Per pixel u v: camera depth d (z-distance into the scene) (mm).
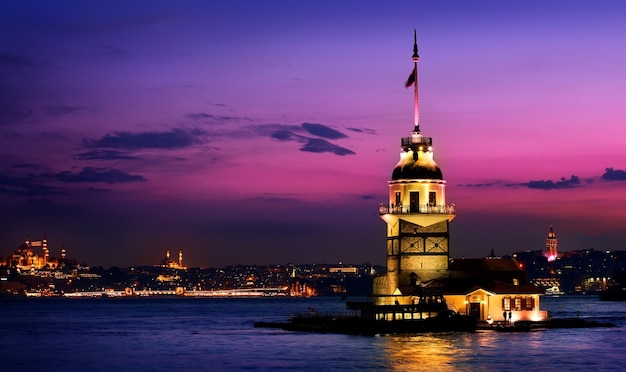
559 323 173125
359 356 129500
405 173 171125
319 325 184750
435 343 143500
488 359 124125
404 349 136000
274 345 151625
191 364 129625
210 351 148875
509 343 143125
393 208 171000
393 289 172250
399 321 162875
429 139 174000
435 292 163875
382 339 152500
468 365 118812
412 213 169250
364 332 165250
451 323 161625
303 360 127562
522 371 114375
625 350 134750
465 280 168750
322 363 123312
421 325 162000
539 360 123438
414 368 116625
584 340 149125
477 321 165000
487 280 169000
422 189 170500
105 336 196875
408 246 169500
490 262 173000
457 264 172250
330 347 143375
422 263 169500
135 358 140750
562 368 116875
